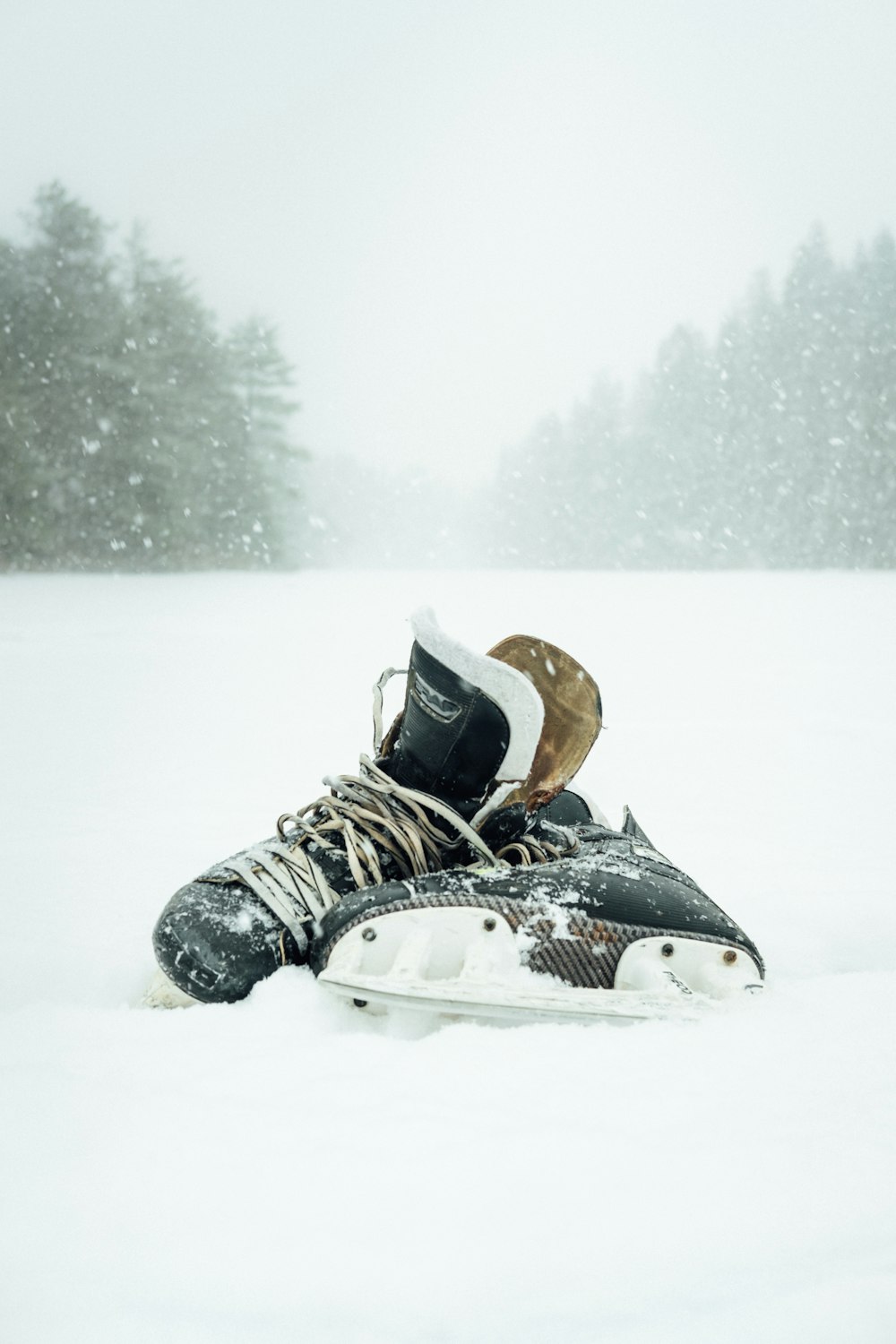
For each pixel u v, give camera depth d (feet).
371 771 5.86
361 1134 3.00
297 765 13.97
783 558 179.11
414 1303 2.28
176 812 10.89
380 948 4.56
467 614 46.75
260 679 24.29
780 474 183.11
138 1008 5.10
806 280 199.41
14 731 16.90
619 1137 2.96
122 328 135.95
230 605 54.54
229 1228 2.55
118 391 132.46
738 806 11.27
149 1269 2.42
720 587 72.79
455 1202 2.63
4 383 127.85
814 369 186.60
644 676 24.40
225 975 4.75
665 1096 3.24
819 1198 2.63
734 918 6.87
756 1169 2.77
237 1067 3.57
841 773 13.17
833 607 50.03
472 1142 2.94
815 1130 2.99
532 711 5.51
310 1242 2.49
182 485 135.95
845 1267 2.37
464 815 5.74
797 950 6.35
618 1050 3.65
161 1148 2.96
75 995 5.62
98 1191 2.74
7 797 11.77
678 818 10.68
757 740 15.64
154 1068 3.59
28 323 132.05
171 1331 2.21
